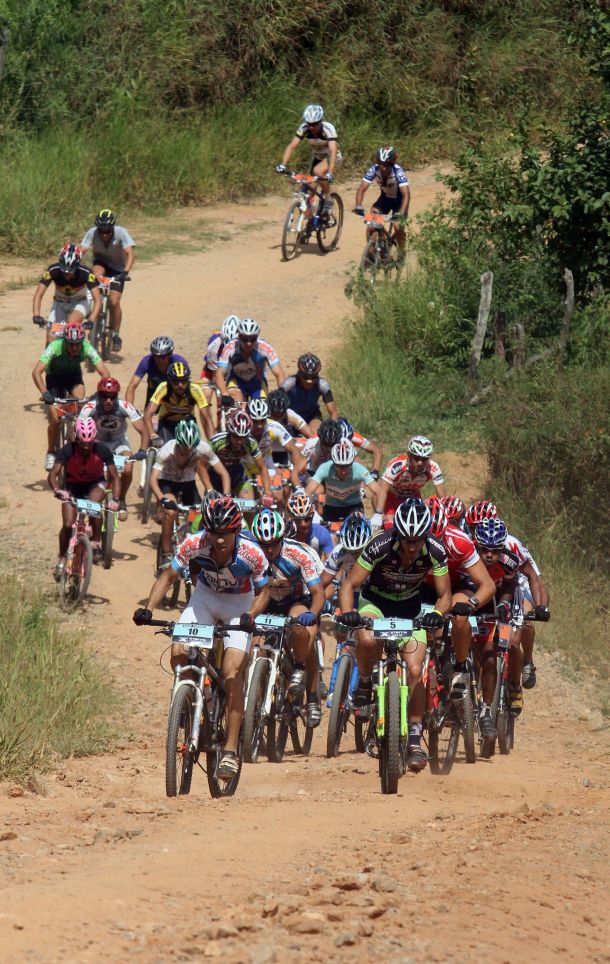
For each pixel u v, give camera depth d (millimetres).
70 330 51875
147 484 52312
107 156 101562
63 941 15008
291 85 118062
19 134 102688
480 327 67750
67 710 35188
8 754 29938
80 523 45156
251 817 24500
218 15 117438
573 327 69500
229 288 82188
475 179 77750
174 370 47250
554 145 75750
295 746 35312
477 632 33000
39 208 92375
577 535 55562
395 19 126125
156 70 112875
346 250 92500
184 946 14891
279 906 16875
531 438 57188
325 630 45469
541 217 74750
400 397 66812
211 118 112438
